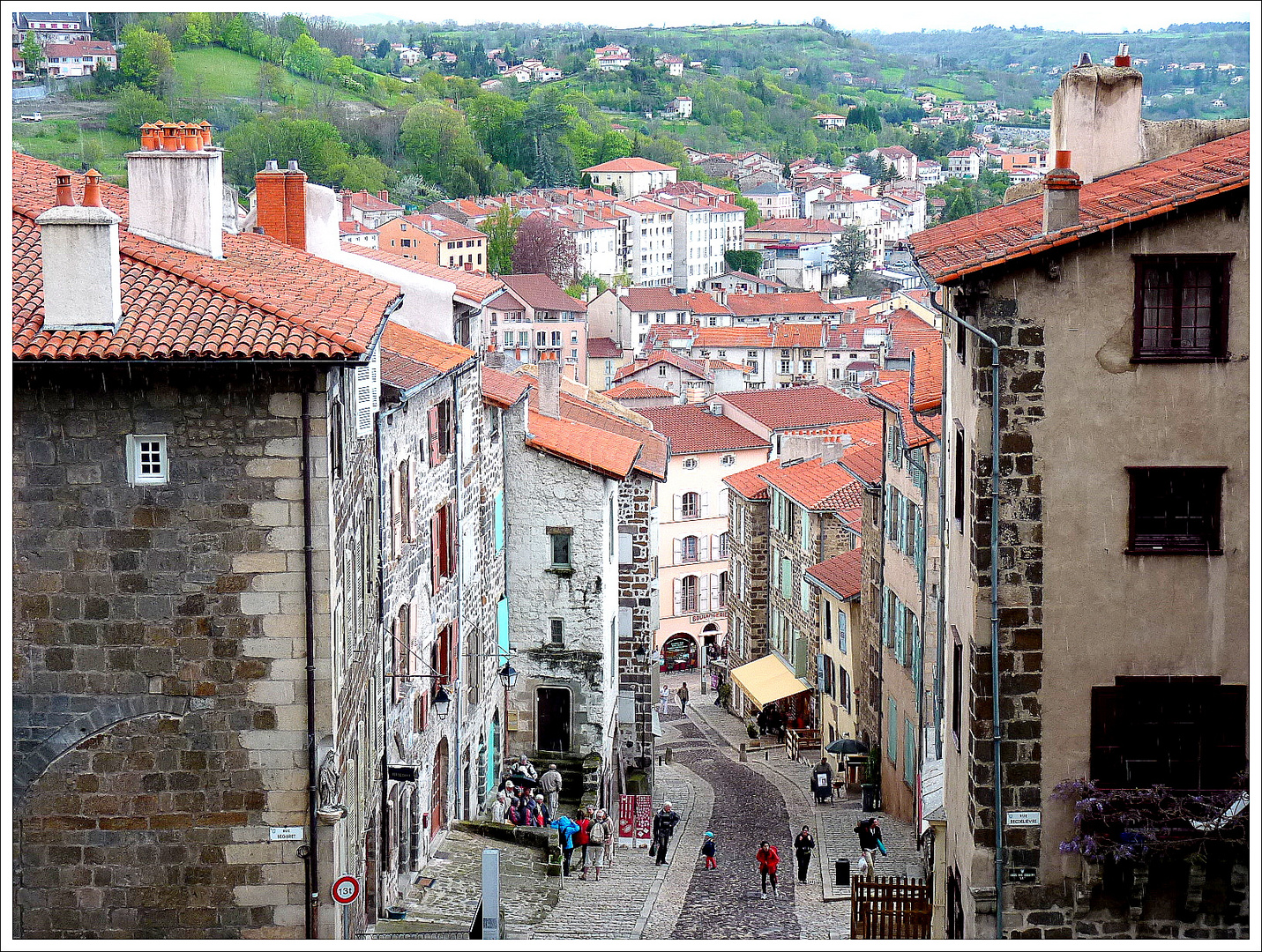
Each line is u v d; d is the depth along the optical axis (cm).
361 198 17950
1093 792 2333
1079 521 2345
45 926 2291
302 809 2291
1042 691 2367
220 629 2267
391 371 3147
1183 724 2362
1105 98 2842
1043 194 2600
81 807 2284
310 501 2250
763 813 5206
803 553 6844
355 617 2617
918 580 4447
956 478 2698
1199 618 2348
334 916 2309
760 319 19675
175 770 2284
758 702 6919
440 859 3522
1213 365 2314
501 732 4500
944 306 2727
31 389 2214
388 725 3048
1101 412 2328
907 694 4750
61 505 2242
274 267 2683
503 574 4481
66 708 2270
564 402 5428
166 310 2245
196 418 2234
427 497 3481
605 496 4506
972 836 2414
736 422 10638
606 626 4569
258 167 16950
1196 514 2353
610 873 4194
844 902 3847
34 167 2792
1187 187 2303
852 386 15150
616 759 4934
